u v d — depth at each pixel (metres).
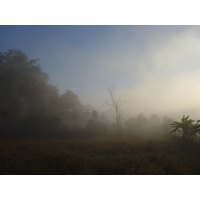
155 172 6.54
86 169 6.65
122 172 6.69
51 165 7.41
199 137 15.28
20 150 10.50
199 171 6.84
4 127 21.72
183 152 10.46
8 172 6.57
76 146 11.97
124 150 10.51
